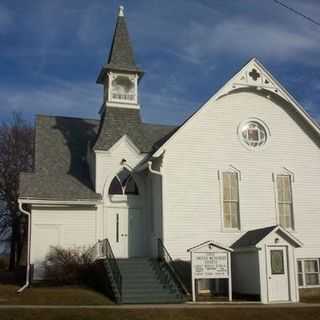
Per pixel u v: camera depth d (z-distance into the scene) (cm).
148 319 1642
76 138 3017
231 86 2620
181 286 2170
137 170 2695
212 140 2591
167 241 2405
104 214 2616
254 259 2272
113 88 2923
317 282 2636
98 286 2259
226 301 2148
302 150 2756
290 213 2672
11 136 4616
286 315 1812
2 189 4450
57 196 2506
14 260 4306
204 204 2505
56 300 1948
